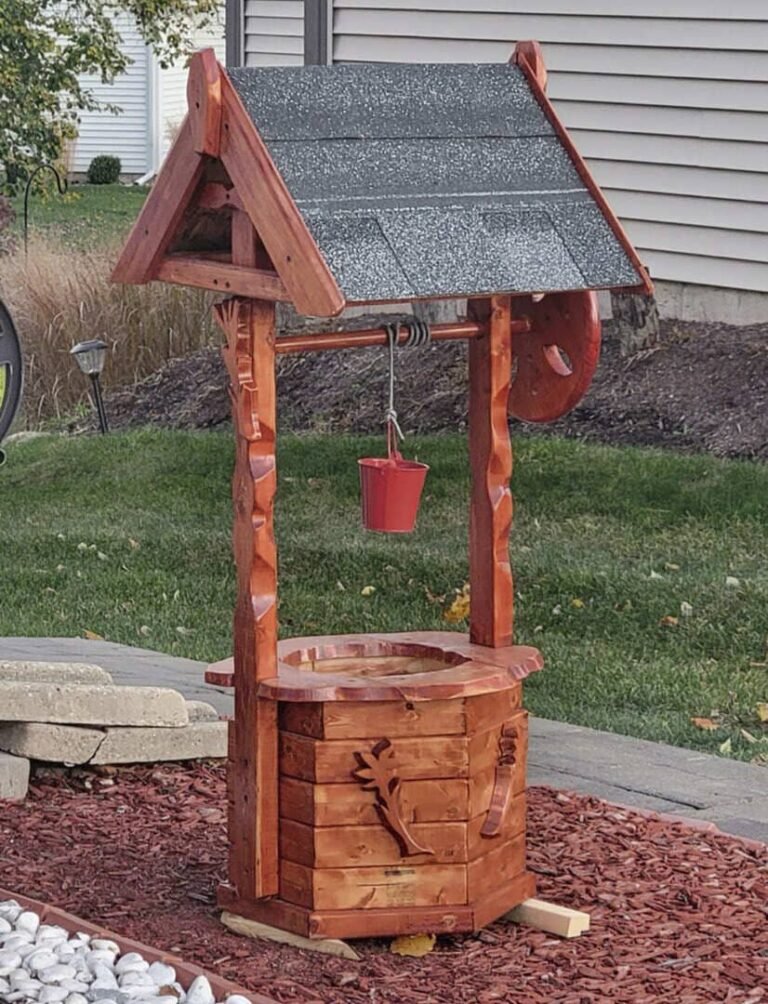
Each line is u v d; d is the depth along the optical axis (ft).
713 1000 13.03
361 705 13.76
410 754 13.87
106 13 98.27
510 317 14.87
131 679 23.76
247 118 13.19
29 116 67.87
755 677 24.22
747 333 38.47
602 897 15.23
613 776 19.49
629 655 25.54
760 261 38.01
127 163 104.99
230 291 13.62
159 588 31.22
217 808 17.78
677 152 39.14
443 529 33.30
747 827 17.61
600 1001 12.98
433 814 13.98
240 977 13.33
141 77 103.60
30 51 67.46
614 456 35.14
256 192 13.12
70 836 16.88
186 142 13.58
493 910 14.34
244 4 50.03
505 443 14.87
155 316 49.90
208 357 48.39
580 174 14.55
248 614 13.85
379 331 14.21
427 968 13.74
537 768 19.79
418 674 14.07
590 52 40.42
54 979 13.00
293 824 14.01
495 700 14.30
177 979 13.08
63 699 18.33
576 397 14.93
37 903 14.55
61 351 49.19
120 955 13.64
